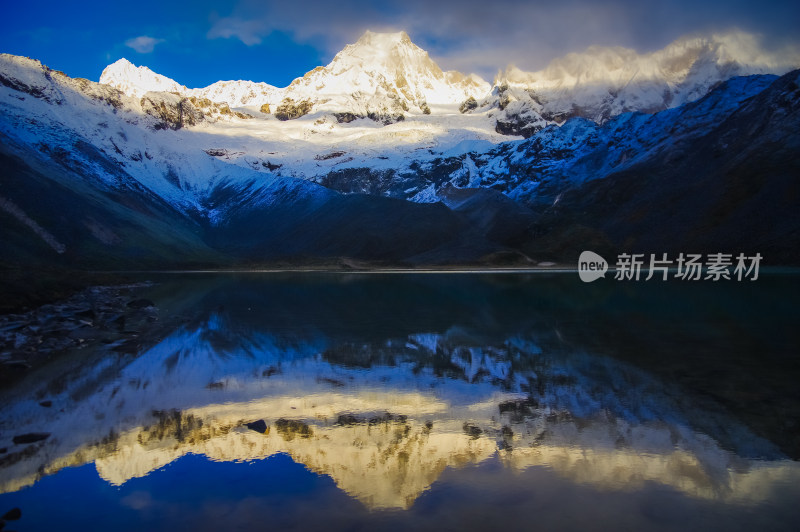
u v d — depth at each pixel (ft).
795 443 27.48
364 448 28.12
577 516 20.36
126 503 21.89
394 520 20.21
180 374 46.83
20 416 34.40
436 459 26.43
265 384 42.83
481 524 19.84
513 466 25.35
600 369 45.52
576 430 30.19
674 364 46.78
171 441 29.58
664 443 27.81
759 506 21.04
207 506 21.50
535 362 49.26
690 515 20.36
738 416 31.99
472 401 36.76
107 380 44.75
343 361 51.62
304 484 23.66
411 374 45.50
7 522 20.26
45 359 54.39
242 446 28.60
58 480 24.38
